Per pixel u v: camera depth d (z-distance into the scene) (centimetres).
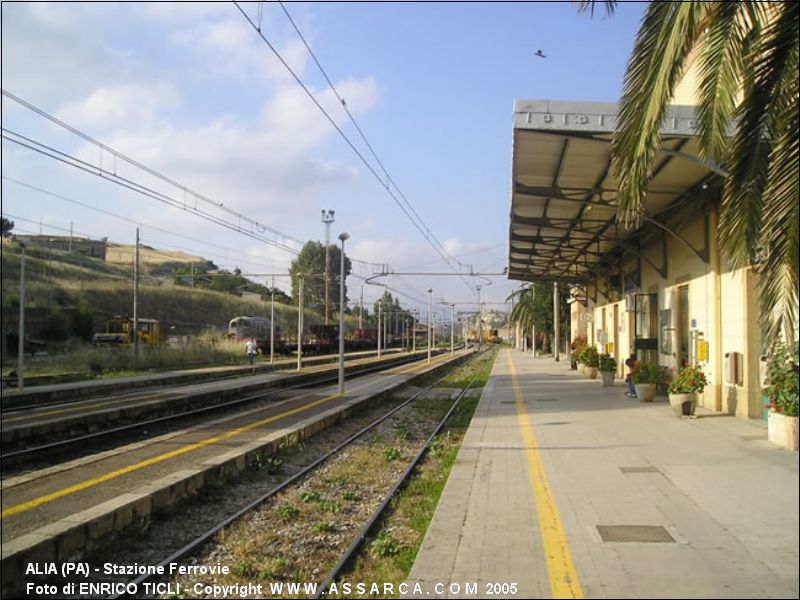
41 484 964
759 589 511
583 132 1188
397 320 11244
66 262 7000
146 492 861
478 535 681
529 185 1673
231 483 1095
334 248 10194
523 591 525
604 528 686
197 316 7106
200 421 1964
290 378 3145
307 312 9350
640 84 700
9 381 2727
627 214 736
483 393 2425
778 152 643
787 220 635
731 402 1481
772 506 751
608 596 507
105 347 4488
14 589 605
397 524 838
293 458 1348
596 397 2127
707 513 727
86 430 1764
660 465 988
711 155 788
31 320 4681
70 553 692
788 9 660
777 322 650
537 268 3491
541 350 7181
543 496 833
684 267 1805
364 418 2055
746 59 707
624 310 2758
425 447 1392
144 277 8231
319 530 816
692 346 1745
